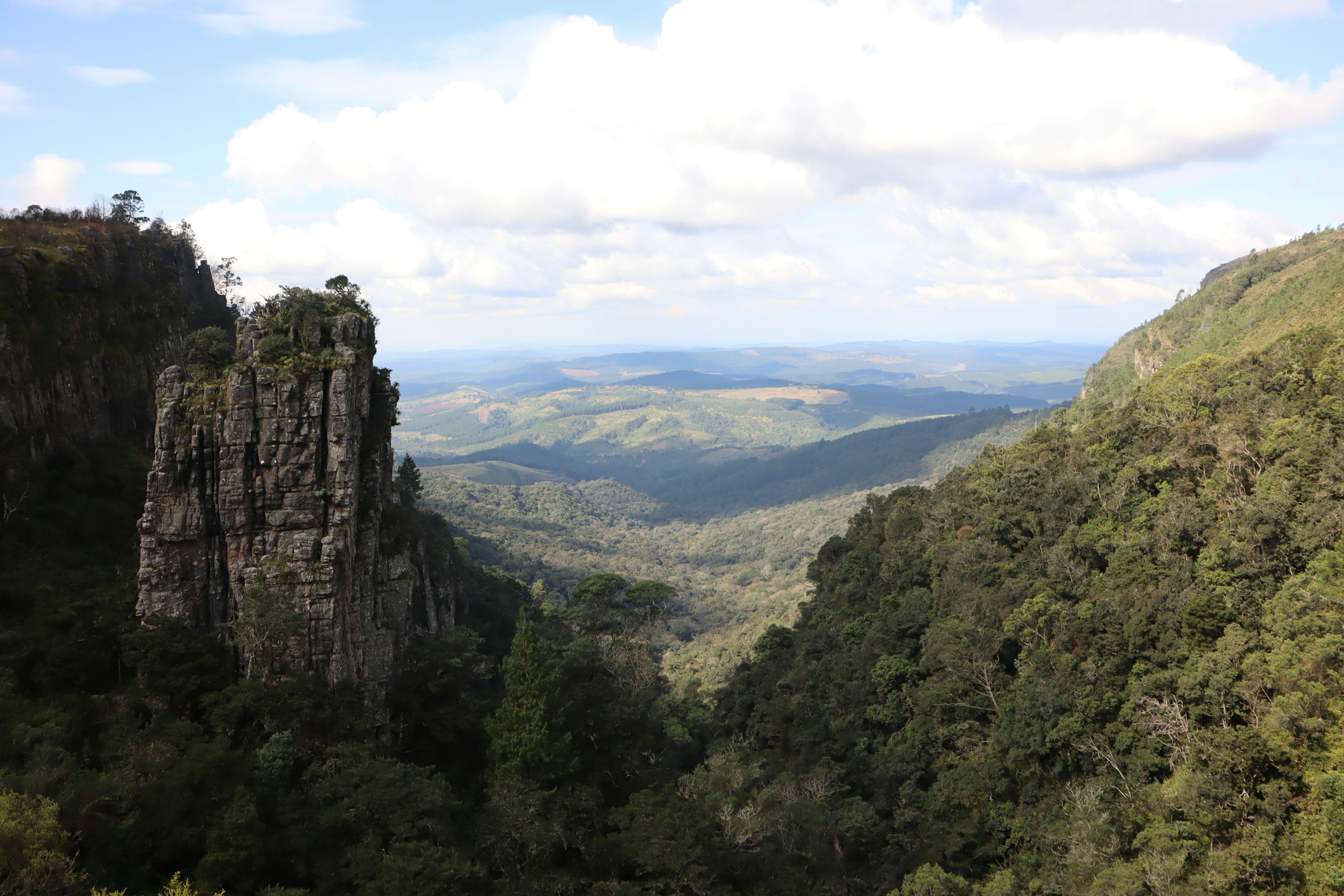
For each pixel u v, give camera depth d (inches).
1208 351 6510.8
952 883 2172.7
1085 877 2039.9
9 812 1334.9
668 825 2007.9
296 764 1998.0
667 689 4793.3
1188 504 3075.8
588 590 3678.6
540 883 1877.5
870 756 3208.7
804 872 2310.5
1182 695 2311.8
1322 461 2743.6
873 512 5689.0
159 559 2122.3
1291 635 2219.5
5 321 3048.7
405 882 1593.3
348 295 2440.9
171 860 1603.1
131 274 4028.1
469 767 2519.7
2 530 2674.7
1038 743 2527.1
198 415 2133.4
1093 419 4997.5
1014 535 3757.4
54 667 2039.9
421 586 3612.2
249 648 2059.5
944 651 3120.1
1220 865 1857.8
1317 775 1887.3
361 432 2346.2
